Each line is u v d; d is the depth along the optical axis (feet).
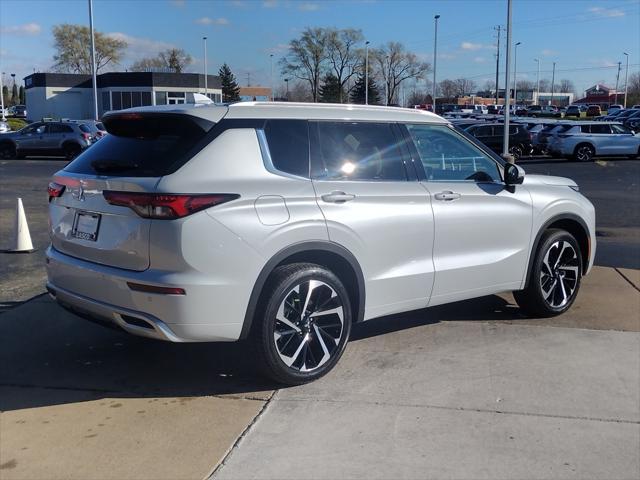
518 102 423.64
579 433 12.10
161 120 13.37
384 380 14.42
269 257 12.96
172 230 12.02
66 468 10.76
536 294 18.38
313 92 284.20
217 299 12.42
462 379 14.49
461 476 10.62
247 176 12.92
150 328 12.52
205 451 11.32
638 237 33.73
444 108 264.72
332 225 13.80
